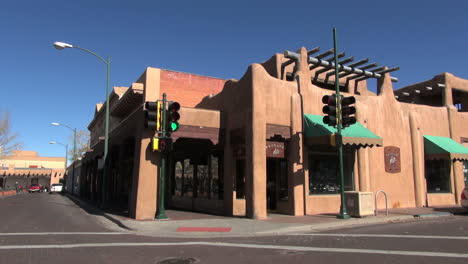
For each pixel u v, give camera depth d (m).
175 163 22.08
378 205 16.86
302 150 14.98
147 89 16.83
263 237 10.01
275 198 16.08
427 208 17.34
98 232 11.28
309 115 15.42
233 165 15.31
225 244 8.83
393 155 17.86
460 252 7.27
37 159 91.94
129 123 16.55
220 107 16.59
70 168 59.28
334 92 16.81
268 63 17.77
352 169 16.45
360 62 17.23
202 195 18.25
